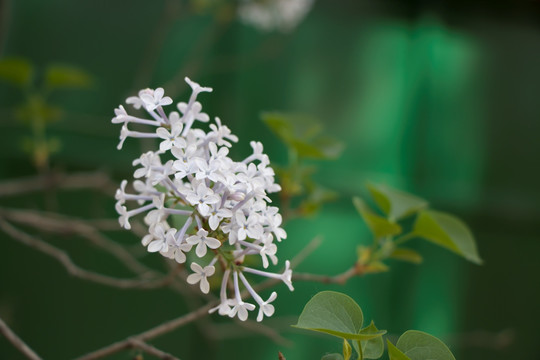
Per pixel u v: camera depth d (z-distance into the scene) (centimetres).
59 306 146
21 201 145
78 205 148
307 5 145
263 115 79
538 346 186
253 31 167
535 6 195
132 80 158
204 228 55
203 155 55
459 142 188
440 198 182
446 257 180
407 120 183
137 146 158
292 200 163
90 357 64
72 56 154
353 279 168
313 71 174
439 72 185
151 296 153
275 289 153
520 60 196
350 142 178
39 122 117
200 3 143
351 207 172
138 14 160
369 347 55
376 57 181
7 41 147
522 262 191
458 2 188
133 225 88
